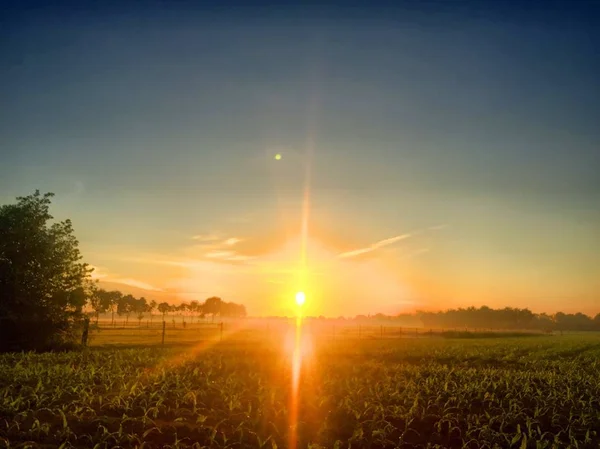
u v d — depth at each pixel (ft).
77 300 127.75
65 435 38.63
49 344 124.26
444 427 47.65
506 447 43.16
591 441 45.39
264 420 45.37
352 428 46.16
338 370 83.82
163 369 71.41
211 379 66.33
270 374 75.97
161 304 650.02
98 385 58.13
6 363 79.15
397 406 51.67
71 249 130.62
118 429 41.22
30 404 47.39
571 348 175.32
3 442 35.55
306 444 41.27
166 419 45.34
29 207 126.62
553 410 53.78
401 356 127.13
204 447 37.81
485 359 127.24
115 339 177.17
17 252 121.70
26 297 120.98
